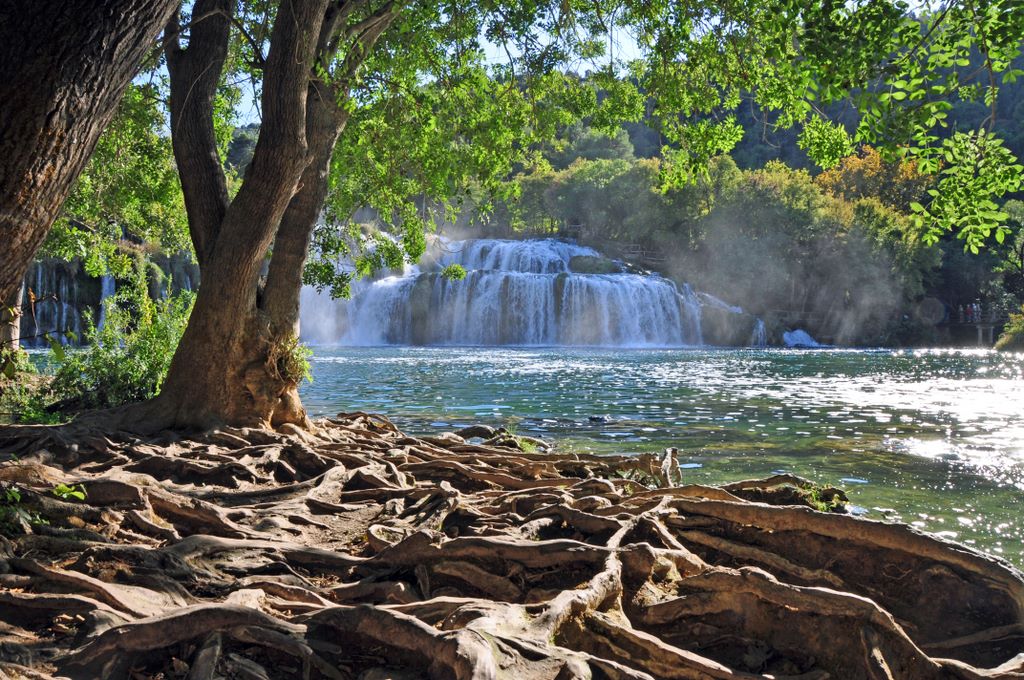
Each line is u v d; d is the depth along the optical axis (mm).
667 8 10344
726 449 12141
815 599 3967
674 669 3631
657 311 59656
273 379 9500
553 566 4641
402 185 14484
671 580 4578
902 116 5469
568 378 26672
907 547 4707
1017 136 92188
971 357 45188
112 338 13500
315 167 9906
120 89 3646
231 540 5113
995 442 12773
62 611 3787
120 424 8883
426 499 6660
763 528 5316
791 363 37406
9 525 4773
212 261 9219
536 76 12414
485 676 2994
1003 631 4160
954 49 5562
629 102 13156
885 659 3717
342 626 3607
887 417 16266
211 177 9758
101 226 20156
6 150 3293
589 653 3709
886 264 70125
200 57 9703
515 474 8648
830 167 9328
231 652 3475
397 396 20453
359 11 11859
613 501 6383
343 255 14086
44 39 3277
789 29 6488
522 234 80062
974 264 75750
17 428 8031
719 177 72312
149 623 3461
